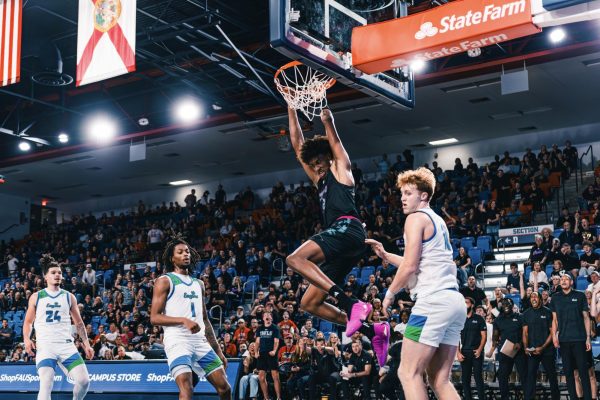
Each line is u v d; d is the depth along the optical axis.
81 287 22.17
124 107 23.50
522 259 18.31
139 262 25.58
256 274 21.02
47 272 8.31
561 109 22.36
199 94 19.75
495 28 6.32
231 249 22.62
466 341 11.54
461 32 6.47
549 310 10.88
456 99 21.23
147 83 21.95
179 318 6.34
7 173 28.89
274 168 29.56
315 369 13.43
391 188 23.48
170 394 9.34
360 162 28.50
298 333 14.70
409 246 4.66
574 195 21.91
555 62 18.53
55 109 23.36
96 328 19.28
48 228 32.91
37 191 32.53
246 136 24.47
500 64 18.84
